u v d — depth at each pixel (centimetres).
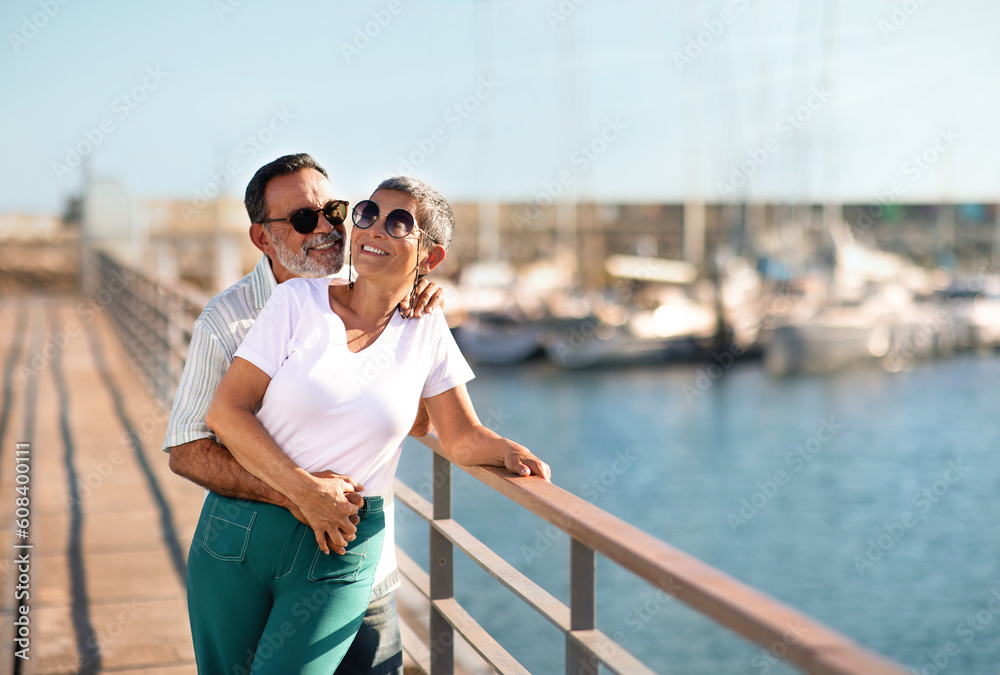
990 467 2170
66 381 1063
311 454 205
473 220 5184
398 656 234
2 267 2914
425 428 250
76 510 557
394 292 212
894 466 2191
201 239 3431
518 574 205
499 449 215
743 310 3519
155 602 414
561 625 178
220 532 208
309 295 211
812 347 3225
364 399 204
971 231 5831
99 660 353
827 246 3716
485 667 352
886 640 1237
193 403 214
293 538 203
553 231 5438
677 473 2100
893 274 4078
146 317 1005
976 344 3791
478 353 3334
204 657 216
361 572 211
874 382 3266
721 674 1020
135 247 2255
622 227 6094
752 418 2677
